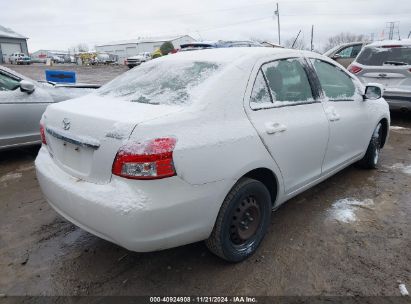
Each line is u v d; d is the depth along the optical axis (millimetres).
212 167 2375
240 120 2617
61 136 2590
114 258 2908
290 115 3031
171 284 2592
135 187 2166
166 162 2174
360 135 4168
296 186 3225
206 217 2410
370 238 3141
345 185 4281
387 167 4898
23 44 55500
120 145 2193
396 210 3650
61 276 2701
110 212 2184
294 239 3133
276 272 2701
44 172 2770
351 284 2564
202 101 2477
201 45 15648
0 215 3652
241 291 2514
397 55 6961
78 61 51656
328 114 3480
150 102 2607
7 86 5168
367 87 4133
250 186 2660
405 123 7656
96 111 2514
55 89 5805
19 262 2871
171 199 2215
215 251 2652
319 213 3600
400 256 2881
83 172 2475
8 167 5098
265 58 2984
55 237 3238
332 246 3025
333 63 3857
